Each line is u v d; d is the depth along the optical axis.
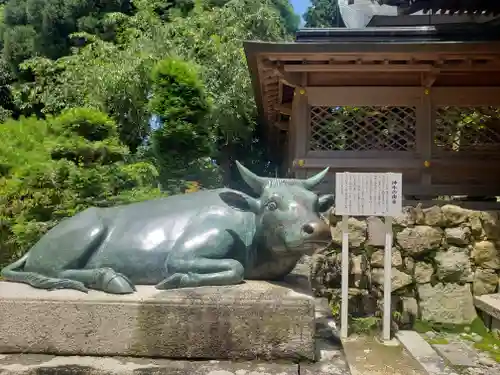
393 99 7.13
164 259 3.90
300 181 3.96
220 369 3.24
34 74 15.29
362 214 4.85
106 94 11.62
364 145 7.19
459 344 5.24
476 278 6.05
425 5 7.46
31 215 6.48
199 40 13.15
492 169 7.01
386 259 4.86
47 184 6.54
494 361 4.65
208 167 9.86
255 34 14.38
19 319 3.52
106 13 16.09
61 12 16.08
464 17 10.27
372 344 4.69
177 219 4.05
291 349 3.38
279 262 3.93
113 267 3.91
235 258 3.94
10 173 6.84
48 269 3.94
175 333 3.43
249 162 16.62
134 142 12.18
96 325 3.47
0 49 17.75
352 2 11.23
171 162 7.70
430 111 7.05
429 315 5.96
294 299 3.41
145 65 11.48
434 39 6.61
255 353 3.40
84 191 6.62
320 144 7.29
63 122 7.32
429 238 6.10
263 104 9.68
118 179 7.27
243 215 4.04
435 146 7.11
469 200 7.29
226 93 12.48
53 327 3.49
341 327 4.96
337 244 6.25
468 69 6.88
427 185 7.02
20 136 7.59
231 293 3.50
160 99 7.51
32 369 3.21
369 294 6.04
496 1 7.10
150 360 3.41
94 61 12.85
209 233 3.86
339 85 7.20
